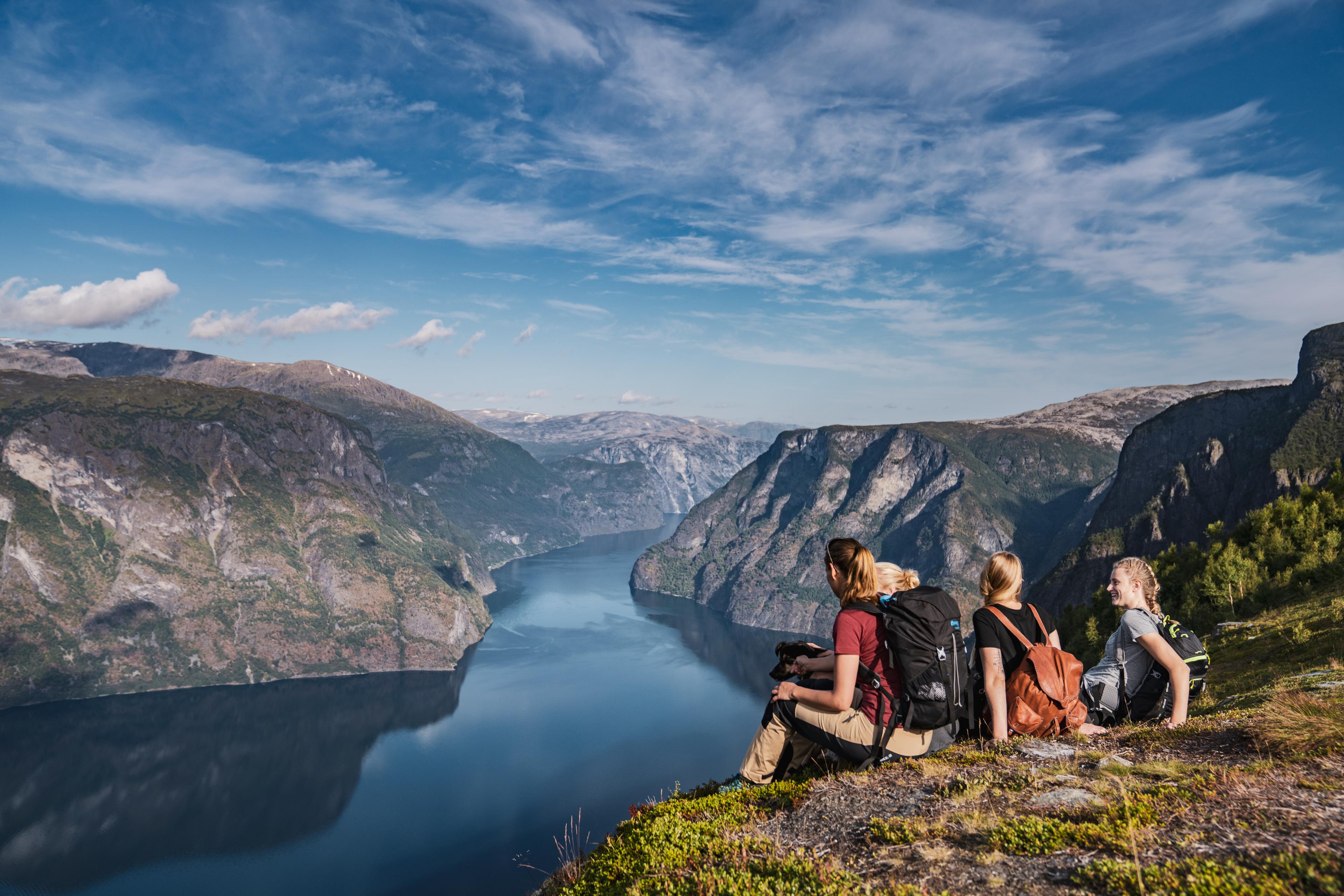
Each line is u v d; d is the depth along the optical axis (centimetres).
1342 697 855
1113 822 538
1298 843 452
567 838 873
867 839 603
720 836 676
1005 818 588
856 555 766
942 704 739
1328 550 3381
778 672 864
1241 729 725
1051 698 795
